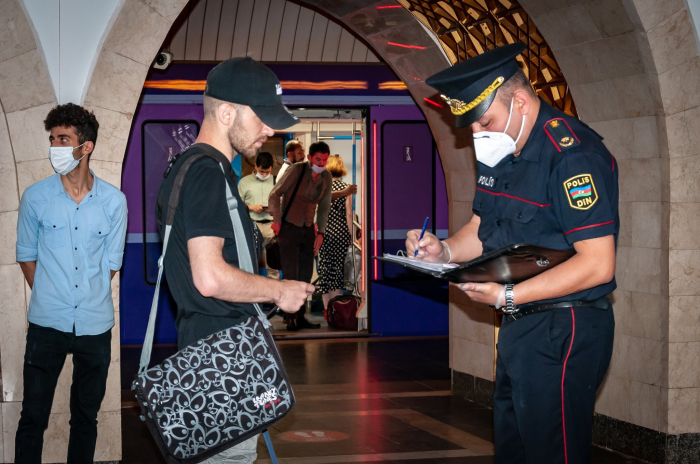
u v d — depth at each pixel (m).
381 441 5.41
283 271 9.40
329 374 7.66
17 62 4.38
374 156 9.40
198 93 9.01
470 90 2.81
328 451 5.17
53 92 4.45
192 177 2.52
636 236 5.04
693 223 4.83
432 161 9.51
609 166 2.80
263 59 9.11
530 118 2.85
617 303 5.20
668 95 4.70
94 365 4.07
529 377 2.93
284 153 10.69
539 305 2.92
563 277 2.70
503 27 5.54
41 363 3.96
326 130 10.62
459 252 3.34
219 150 2.65
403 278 9.62
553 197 2.80
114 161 4.58
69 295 3.96
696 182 4.82
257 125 2.67
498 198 2.99
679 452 4.87
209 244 2.43
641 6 4.52
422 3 5.82
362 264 9.84
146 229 9.06
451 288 6.84
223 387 2.46
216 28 8.84
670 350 4.82
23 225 3.99
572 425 2.91
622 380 5.17
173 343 9.24
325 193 9.47
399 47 6.56
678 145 4.77
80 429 4.11
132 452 5.15
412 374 7.68
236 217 2.58
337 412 6.20
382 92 9.36
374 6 6.17
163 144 8.99
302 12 8.90
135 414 6.14
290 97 9.17
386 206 9.47
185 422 2.42
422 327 9.71
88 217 3.98
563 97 5.57
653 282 4.92
